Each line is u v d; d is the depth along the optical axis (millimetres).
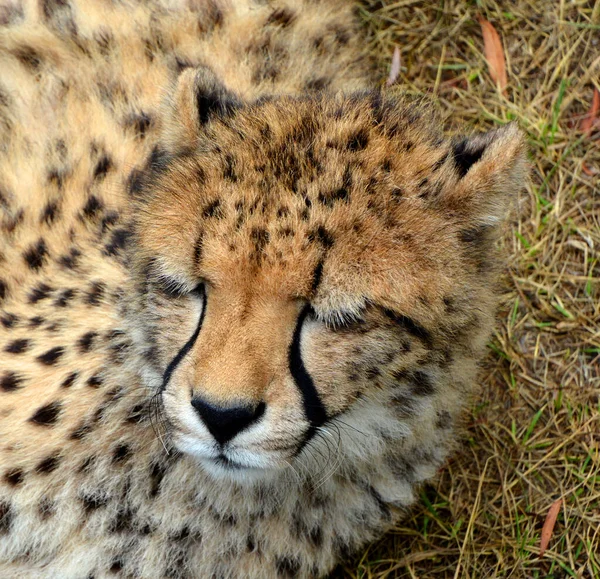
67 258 7449
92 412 7148
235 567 7449
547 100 10578
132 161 7566
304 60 8672
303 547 7582
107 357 7074
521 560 8531
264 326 5559
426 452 7773
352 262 5602
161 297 6094
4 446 7207
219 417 5512
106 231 7367
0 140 8531
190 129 6363
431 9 11195
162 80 8055
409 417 6516
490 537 8734
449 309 6062
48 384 7215
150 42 8406
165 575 7379
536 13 10805
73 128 8062
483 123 10781
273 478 6945
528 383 9398
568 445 9023
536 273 9836
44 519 7309
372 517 7867
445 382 6574
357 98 6508
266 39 8578
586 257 9805
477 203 6113
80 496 7266
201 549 7371
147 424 7078
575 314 9586
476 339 6648
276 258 5520
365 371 5922
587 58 10578
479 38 11031
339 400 5961
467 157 6289
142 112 7859
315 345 5742
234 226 5641
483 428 9219
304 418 5820
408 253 5762
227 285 5598
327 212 5629
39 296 7426
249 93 7875
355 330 5742
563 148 10305
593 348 9375
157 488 7258
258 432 5633
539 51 10734
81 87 8312
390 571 8617
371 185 5816
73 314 7250
